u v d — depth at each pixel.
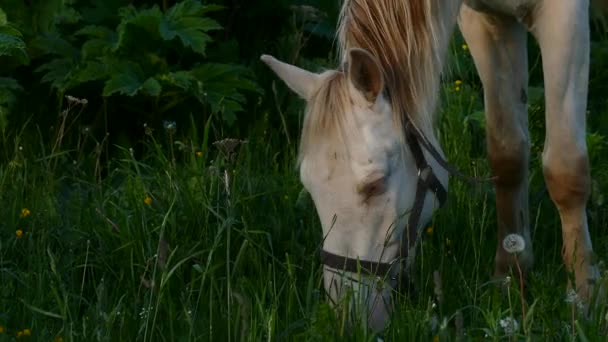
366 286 5.77
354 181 5.57
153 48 8.98
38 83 9.21
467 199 7.76
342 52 5.93
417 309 5.94
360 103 5.61
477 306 6.22
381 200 5.66
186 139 8.69
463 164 8.39
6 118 8.95
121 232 7.00
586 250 6.81
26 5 9.53
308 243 7.15
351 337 5.60
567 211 6.77
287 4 9.77
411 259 5.93
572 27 6.43
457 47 9.84
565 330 5.88
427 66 5.81
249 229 7.22
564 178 6.64
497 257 7.30
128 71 8.83
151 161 8.70
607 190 8.08
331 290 5.79
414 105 5.76
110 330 5.83
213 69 8.88
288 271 6.27
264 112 9.30
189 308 6.21
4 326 6.05
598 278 6.47
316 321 5.65
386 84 5.73
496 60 7.06
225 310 6.08
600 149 8.69
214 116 9.12
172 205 6.64
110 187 7.79
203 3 9.62
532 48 10.29
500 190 7.29
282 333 5.81
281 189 7.73
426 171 5.82
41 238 7.03
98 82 9.00
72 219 7.42
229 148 7.59
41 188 7.78
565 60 6.46
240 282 6.40
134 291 6.38
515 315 6.31
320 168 5.62
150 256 6.78
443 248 6.90
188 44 8.67
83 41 9.26
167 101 9.02
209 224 7.23
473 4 6.88
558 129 6.57
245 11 9.84
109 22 9.26
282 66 5.86
